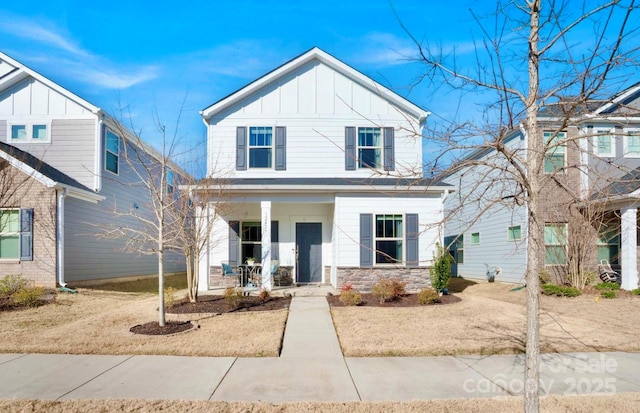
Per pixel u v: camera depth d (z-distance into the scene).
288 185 12.62
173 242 11.66
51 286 12.62
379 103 14.69
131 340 7.32
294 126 14.61
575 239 13.54
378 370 5.93
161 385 5.30
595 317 9.67
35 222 12.81
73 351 6.72
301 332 8.14
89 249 15.19
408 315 9.49
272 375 5.71
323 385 5.33
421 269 12.90
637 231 13.73
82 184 15.29
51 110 15.49
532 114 4.04
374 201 13.11
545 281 13.52
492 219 17.39
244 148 14.46
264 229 12.80
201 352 6.69
